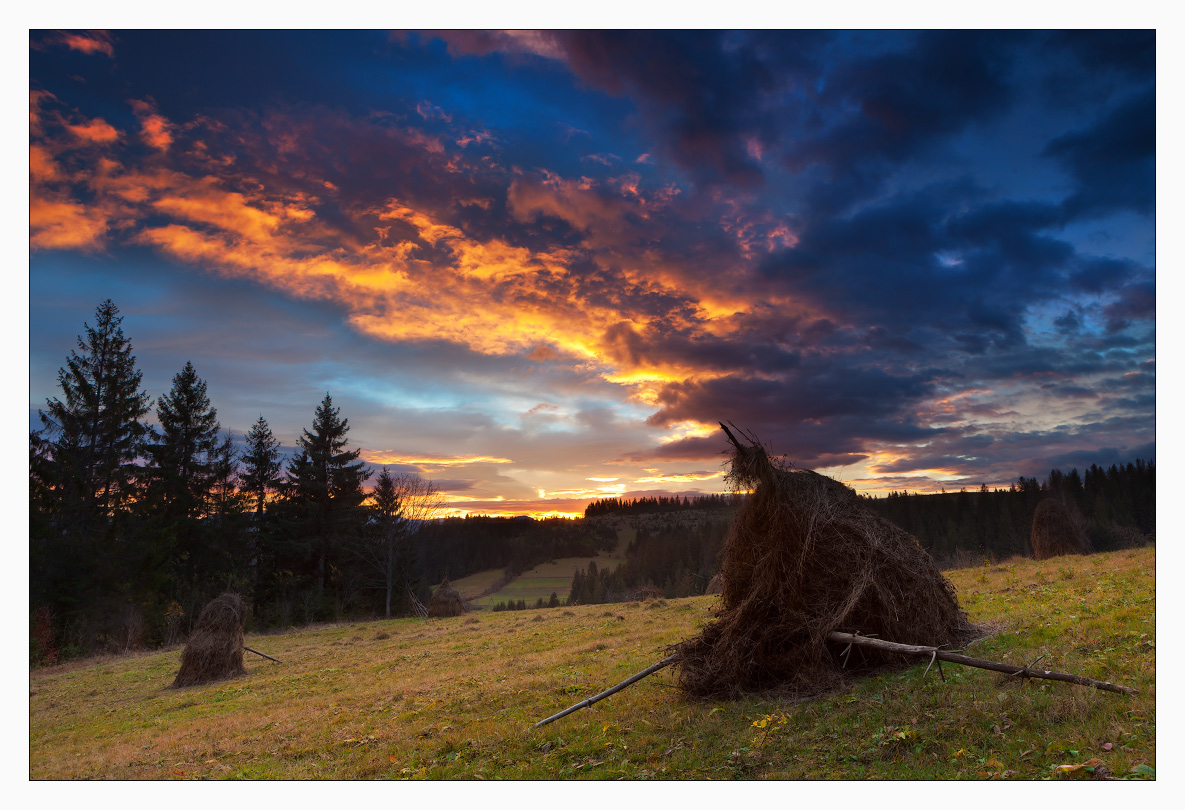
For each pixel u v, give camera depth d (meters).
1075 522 25.77
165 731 12.84
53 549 37.00
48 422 40.78
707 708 8.27
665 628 17.78
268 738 10.62
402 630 29.66
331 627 36.31
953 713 6.46
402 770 7.75
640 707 8.90
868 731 6.52
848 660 8.31
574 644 17.22
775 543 8.98
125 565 40.78
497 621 28.72
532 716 9.45
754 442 9.46
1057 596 12.09
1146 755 5.12
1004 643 8.66
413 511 55.59
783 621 8.62
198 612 44.09
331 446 57.88
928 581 8.95
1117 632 8.27
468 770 7.41
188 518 49.50
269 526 53.38
